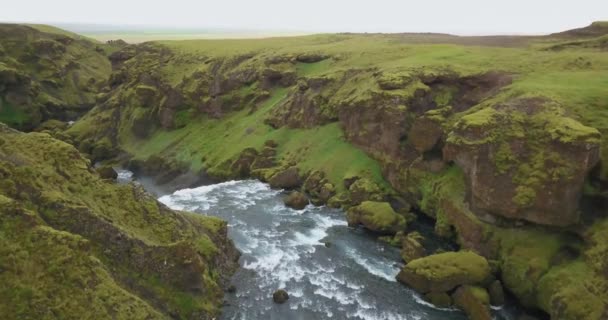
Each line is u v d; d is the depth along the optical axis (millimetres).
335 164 67250
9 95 110812
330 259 46094
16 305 28000
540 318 38656
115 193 41031
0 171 34219
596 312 34312
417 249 45562
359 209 54219
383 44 96438
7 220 30891
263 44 116812
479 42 94750
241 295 39438
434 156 56000
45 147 40094
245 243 49094
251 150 77438
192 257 36625
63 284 30000
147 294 34250
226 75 98938
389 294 40344
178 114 97375
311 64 95125
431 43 94938
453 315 37906
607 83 52000
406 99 60656
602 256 36875
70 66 146500
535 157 43094
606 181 41406
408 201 57844
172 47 117562
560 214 40531
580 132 40469
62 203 34969
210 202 62156
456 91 63125
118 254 35000
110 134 102375
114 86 118312
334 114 74812
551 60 64562
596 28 87688
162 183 83062
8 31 138750
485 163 45281
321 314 37250
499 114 47375
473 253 42188
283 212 58562
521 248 42250
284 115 82438
